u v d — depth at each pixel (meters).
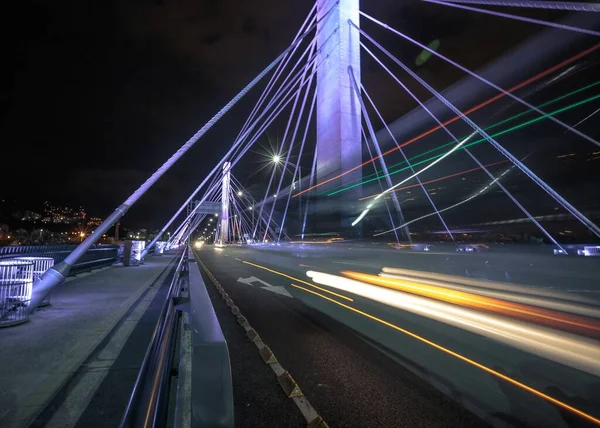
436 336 5.61
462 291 6.80
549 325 4.66
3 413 3.03
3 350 4.65
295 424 3.11
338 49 32.19
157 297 8.85
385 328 6.15
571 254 25.19
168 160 8.69
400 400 3.55
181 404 2.66
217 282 13.18
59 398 3.31
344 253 16.80
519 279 12.05
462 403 3.49
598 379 3.94
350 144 30.41
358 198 29.62
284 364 4.52
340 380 4.03
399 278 8.91
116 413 3.05
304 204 34.12
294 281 13.27
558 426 3.07
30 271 6.39
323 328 6.25
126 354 4.53
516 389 3.73
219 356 2.00
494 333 5.12
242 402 3.51
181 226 82.56
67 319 6.39
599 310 4.84
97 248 17.19
